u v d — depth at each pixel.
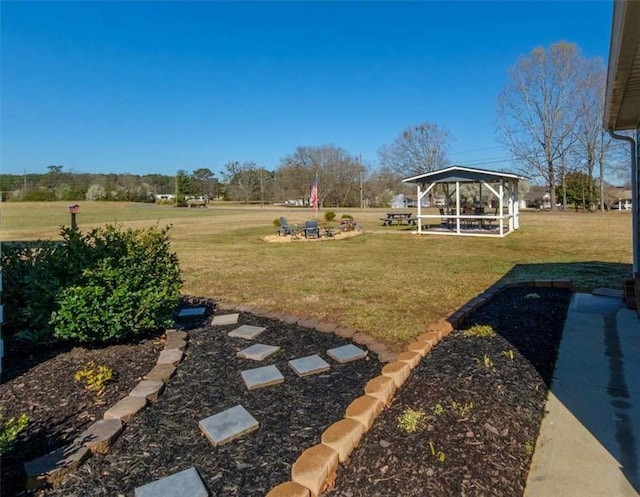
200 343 3.60
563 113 31.61
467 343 3.40
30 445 2.05
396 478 1.78
